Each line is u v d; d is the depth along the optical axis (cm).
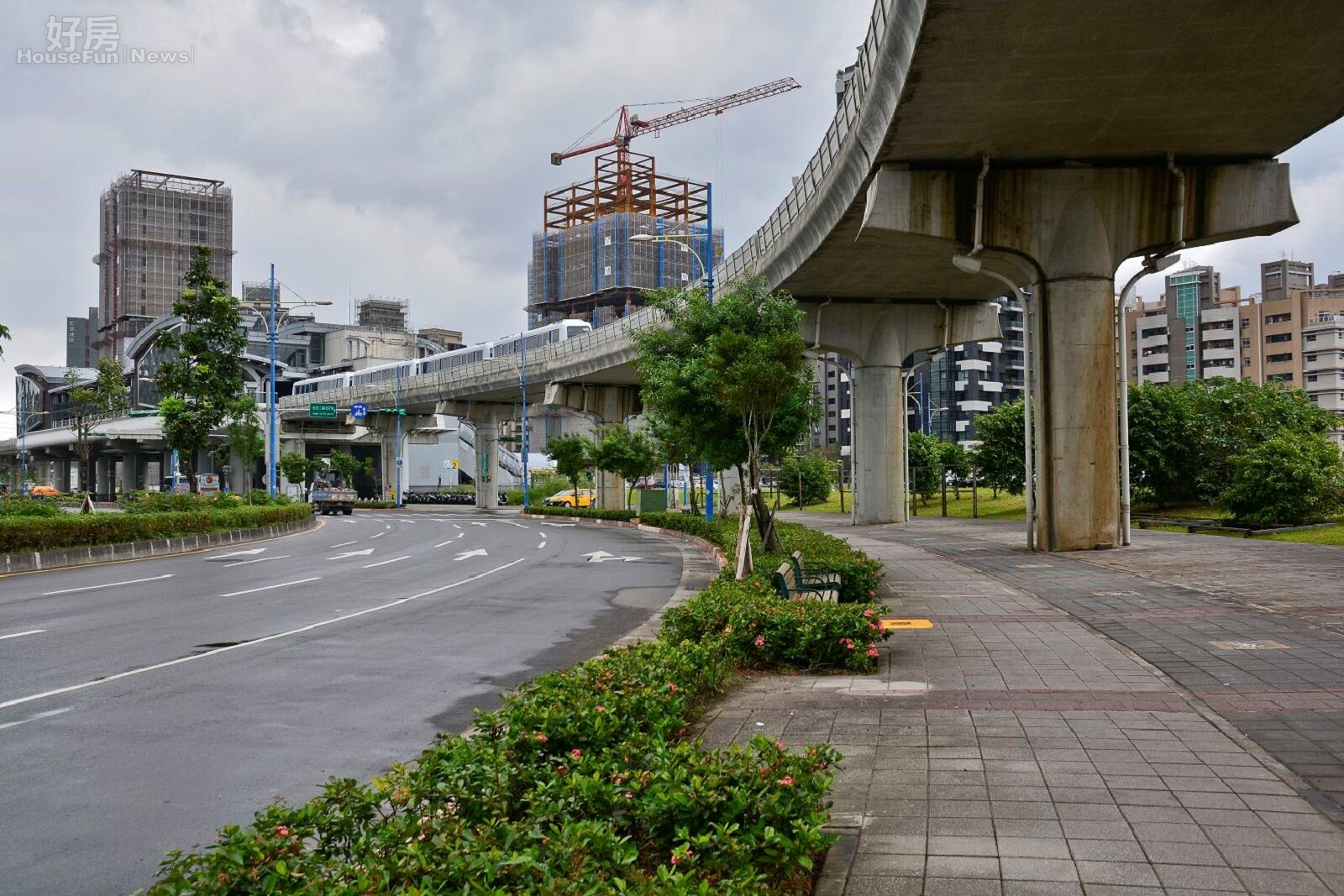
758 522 1988
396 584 2061
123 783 677
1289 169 2311
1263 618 1249
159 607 1659
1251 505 2984
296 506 4666
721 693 885
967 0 1547
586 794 447
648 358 2317
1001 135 2145
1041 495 2467
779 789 448
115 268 17188
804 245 3244
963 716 771
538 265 17375
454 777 468
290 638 1320
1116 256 2373
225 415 3925
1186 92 1914
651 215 16850
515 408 8381
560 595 1839
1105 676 924
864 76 2173
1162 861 462
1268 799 551
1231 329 9062
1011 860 468
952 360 10269
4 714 884
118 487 12875
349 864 385
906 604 1498
